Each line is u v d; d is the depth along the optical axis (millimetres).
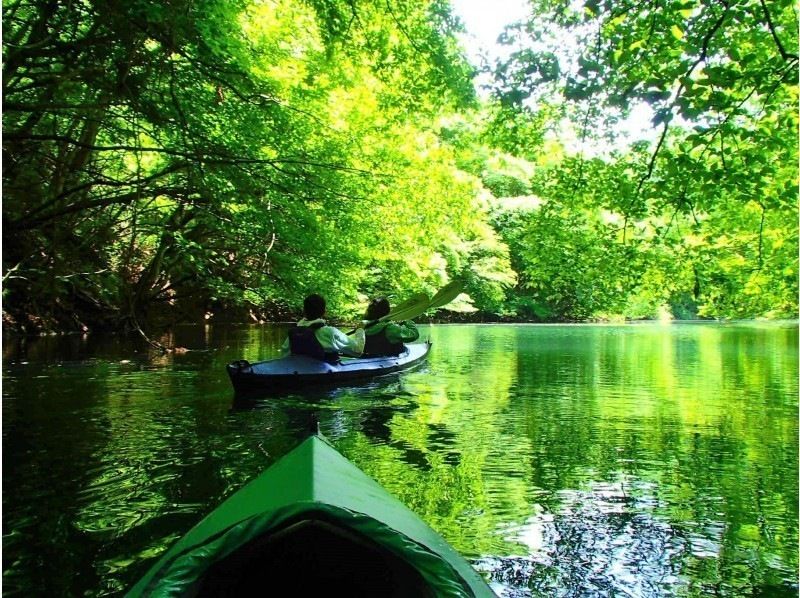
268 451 4309
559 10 6293
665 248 7766
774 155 6113
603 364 10242
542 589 2461
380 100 9359
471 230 13695
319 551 1933
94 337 12336
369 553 1915
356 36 8492
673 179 5535
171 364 8734
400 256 12102
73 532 2920
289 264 10172
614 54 5375
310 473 2221
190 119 7531
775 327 25328
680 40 4988
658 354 12258
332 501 2021
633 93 4953
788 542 2924
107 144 9594
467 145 10977
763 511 3330
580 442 4805
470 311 28109
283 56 9477
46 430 4863
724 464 4223
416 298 10000
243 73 7430
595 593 2434
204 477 3730
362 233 10242
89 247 10086
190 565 1723
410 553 1790
